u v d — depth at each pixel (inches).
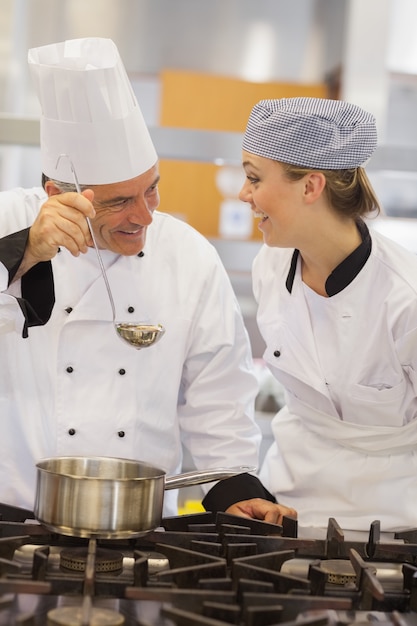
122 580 51.3
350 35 136.6
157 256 76.0
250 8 145.9
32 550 57.2
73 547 58.2
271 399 122.4
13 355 71.5
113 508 54.5
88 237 66.4
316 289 75.0
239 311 78.4
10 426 71.9
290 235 70.8
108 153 67.1
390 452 75.8
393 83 155.4
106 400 72.4
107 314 72.4
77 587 49.2
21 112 144.9
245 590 48.4
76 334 72.2
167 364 73.9
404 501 75.9
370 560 59.7
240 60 147.8
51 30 143.6
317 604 47.2
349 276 72.1
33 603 47.1
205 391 76.2
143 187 68.2
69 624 42.9
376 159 118.5
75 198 64.1
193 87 147.9
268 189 69.2
